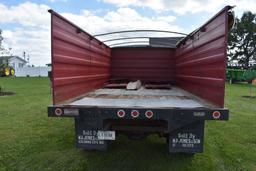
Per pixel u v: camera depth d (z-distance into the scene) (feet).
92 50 15.25
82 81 13.15
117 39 18.85
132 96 12.72
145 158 11.85
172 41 22.59
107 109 8.80
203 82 11.18
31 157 11.89
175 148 9.56
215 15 9.00
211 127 18.38
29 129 17.12
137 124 10.02
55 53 9.33
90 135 9.87
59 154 12.29
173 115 8.52
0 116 21.54
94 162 11.34
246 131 17.24
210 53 9.99
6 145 13.65
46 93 40.68
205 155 12.31
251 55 131.54
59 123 18.99
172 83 21.42
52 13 9.01
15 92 42.11
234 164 11.28
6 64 53.06
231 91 48.57
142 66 21.61
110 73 21.80
